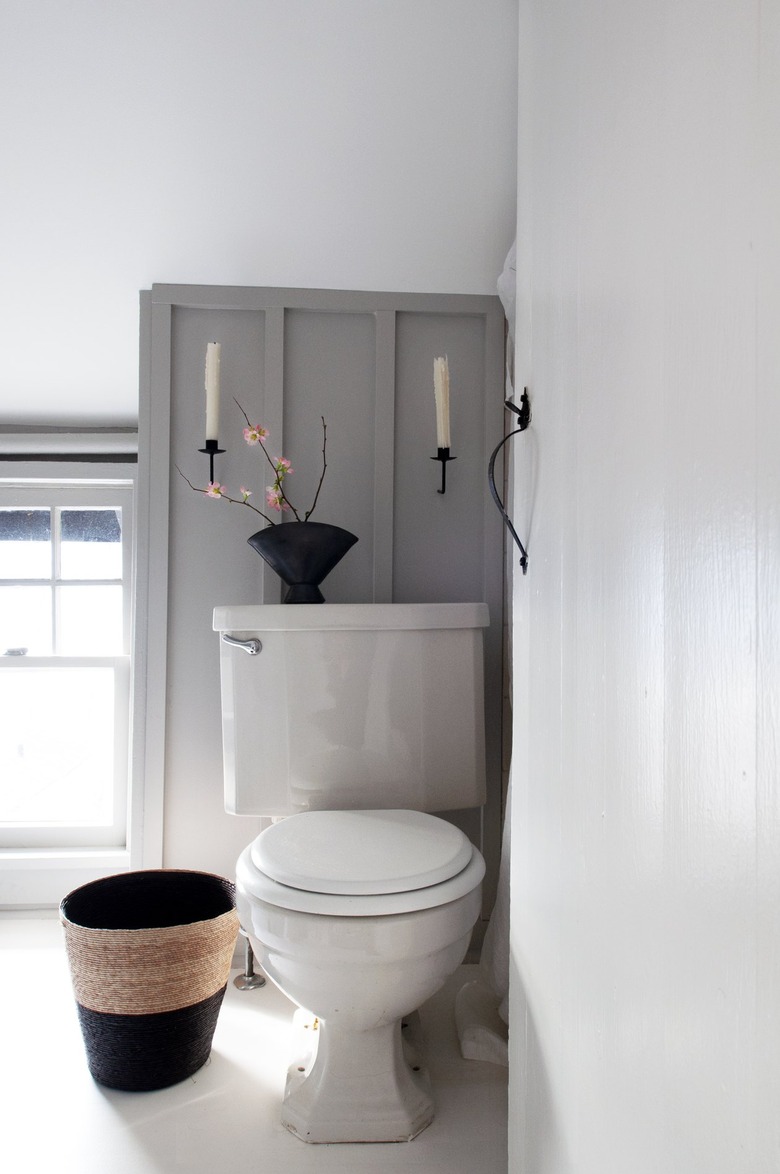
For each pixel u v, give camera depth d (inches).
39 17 61.8
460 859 52.1
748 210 17.5
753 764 17.2
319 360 82.7
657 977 22.6
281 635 68.8
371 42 65.8
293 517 82.0
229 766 70.4
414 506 83.2
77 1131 53.0
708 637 19.6
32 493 96.0
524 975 40.8
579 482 31.8
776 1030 16.1
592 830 29.2
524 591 42.6
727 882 18.4
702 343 20.1
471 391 83.9
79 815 95.3
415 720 69.5
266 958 50.0
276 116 69.6
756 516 17.2
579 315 32.3
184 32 63.7
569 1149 31.4
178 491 81.0
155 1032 56.9
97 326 84.5
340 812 62.4
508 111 71.0
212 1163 50.2
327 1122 52.6
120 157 71.0
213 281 81.4
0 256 77.5
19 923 85.2
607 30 28.6
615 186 27.6
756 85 17.1
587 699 30.1
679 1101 20.8
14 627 96.0
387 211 76.8
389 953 46.9
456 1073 60.8
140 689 80.4
